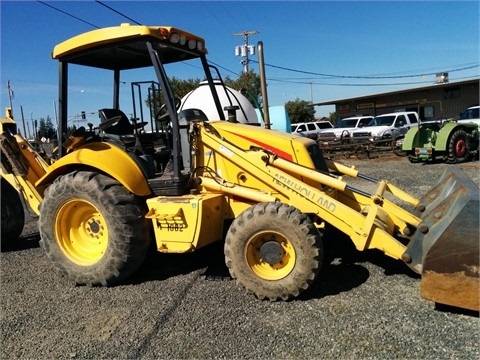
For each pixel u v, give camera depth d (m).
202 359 3.15
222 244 5.75
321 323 3.52
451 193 3.89
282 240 3.96
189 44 5.05
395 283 4.18
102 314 3.95
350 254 4.98
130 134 5.23
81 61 5.41
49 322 3.86
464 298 3.37
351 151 17.41
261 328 3.50
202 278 4.64
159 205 4.38
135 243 4.51
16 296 4.47
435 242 3.41
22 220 6.60
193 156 4.74
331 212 4.11
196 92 8.55
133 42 4.62
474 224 3.29
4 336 3.66
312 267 3.82
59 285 4.73
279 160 4.44
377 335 3.28
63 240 4.80
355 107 42.44
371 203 4.40
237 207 4.56
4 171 6.10
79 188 4.55
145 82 4.88
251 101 10.72
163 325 3.66
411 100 37.59
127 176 4.50
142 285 4.56
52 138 6.65
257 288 3.96
